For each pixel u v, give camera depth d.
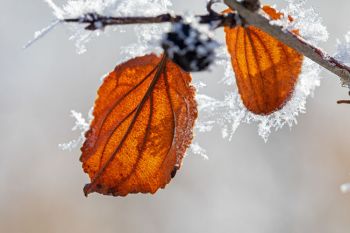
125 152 0.28
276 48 0.28
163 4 0.27
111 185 0.28
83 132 0.28
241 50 0.28
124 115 0.28
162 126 0.28
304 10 0.28
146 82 0.28
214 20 0.26
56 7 0.26
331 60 0.27
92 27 0.26
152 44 0.25
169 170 0.28
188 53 0.25
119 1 0.26
